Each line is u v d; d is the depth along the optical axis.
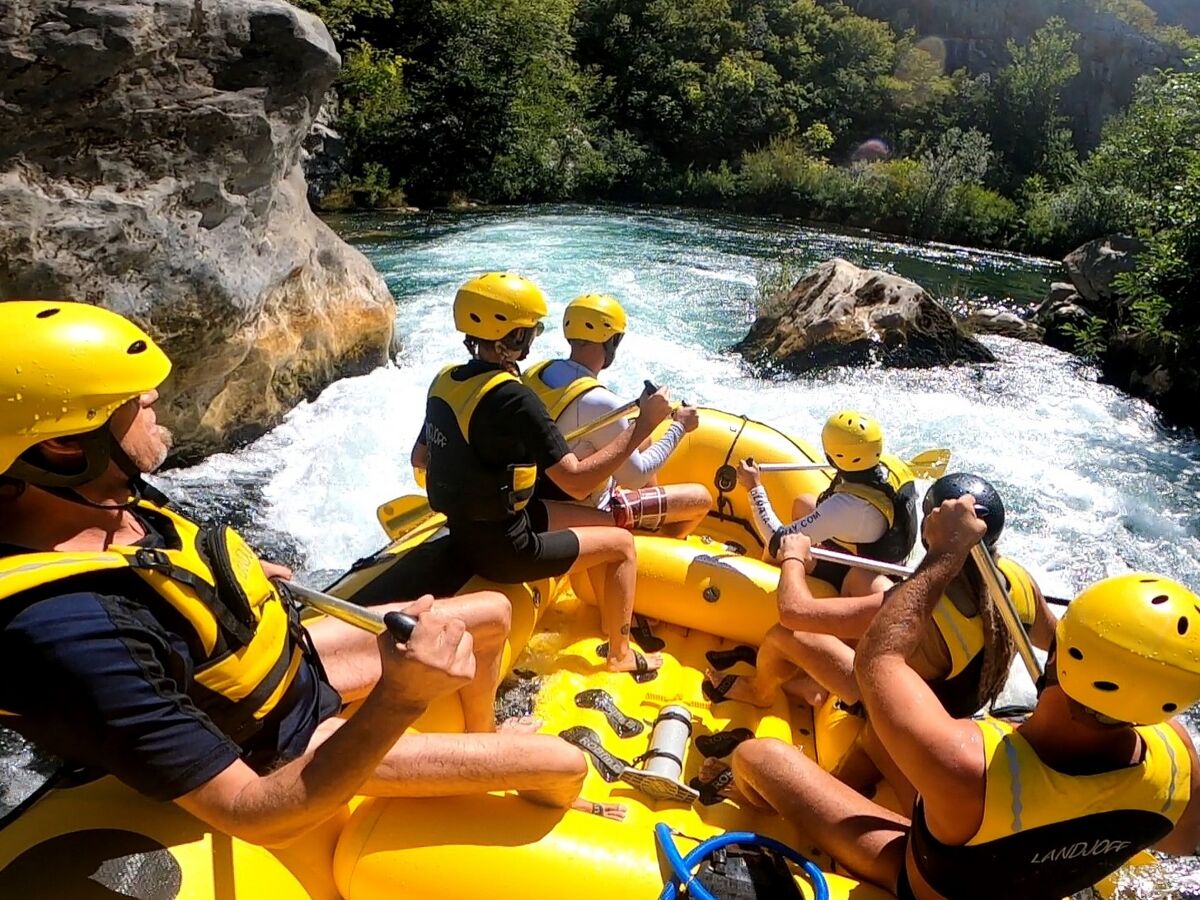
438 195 20.64
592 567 3.00
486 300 2.49
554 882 1.80
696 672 2.94
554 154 23.34
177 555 1.50
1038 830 1.55
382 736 1.38
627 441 2.67
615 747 2.57
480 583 2.67
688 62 30.31
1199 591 4.72
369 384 6.45
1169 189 9.80
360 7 21.73
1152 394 7.48
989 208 22.14
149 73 4.59
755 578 3.06
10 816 1.64
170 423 5.06
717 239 15.67
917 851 1.71
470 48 21.95
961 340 7.96
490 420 2.44
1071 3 38.72
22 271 4.36
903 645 1.69
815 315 7.80
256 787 1.39
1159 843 1.71
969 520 1.75
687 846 1.94
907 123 33.97
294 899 1.70
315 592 1.79
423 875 1.79
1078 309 9.23
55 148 4.44
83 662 1.28
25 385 1.29
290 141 5.39
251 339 5.30
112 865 1.51
